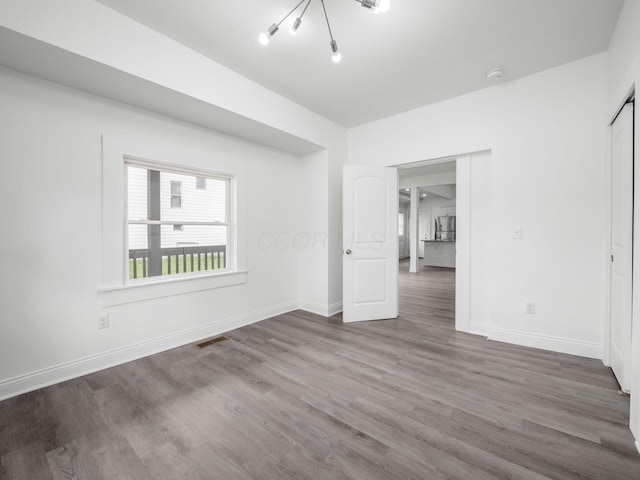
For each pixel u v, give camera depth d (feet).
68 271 6.76
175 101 7.45
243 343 9.00
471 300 9.88
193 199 9.47
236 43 6.94
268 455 4.44
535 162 8.36
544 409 5.54
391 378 6.78
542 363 7.48
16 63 5.77
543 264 8.33
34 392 6.19
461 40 6.82
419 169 20.29
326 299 11.94
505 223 8.85
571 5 5.75
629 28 5.46
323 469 4.17
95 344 7.19
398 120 11.09
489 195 9.41
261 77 8.46
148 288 8.09
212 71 7.60
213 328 9.73
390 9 5.82
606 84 7.34
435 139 10.16
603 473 4.04
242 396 6.06
